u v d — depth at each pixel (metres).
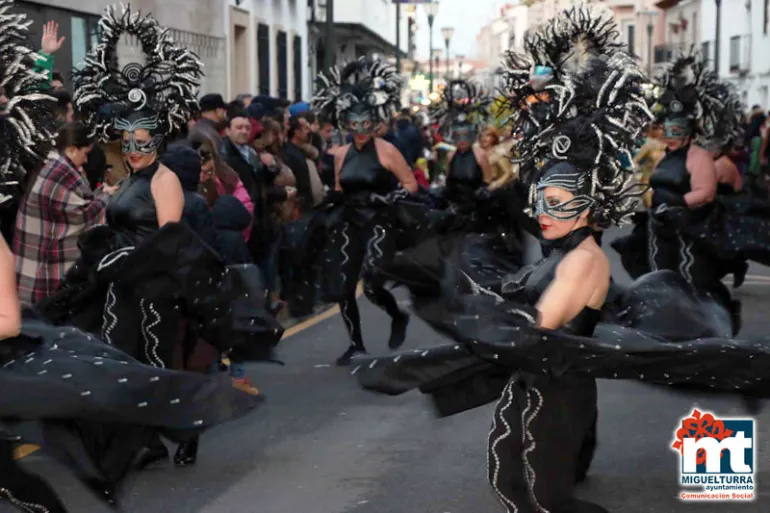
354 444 6.78
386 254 8.70
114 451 4.50
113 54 6.50
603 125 4.55
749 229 8.66
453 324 4.37
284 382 8.42
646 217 8.87
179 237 5.77
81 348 4.39
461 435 6.95
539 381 4.36
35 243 7.21
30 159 5.09
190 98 6.29
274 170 10.94
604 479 6.09
